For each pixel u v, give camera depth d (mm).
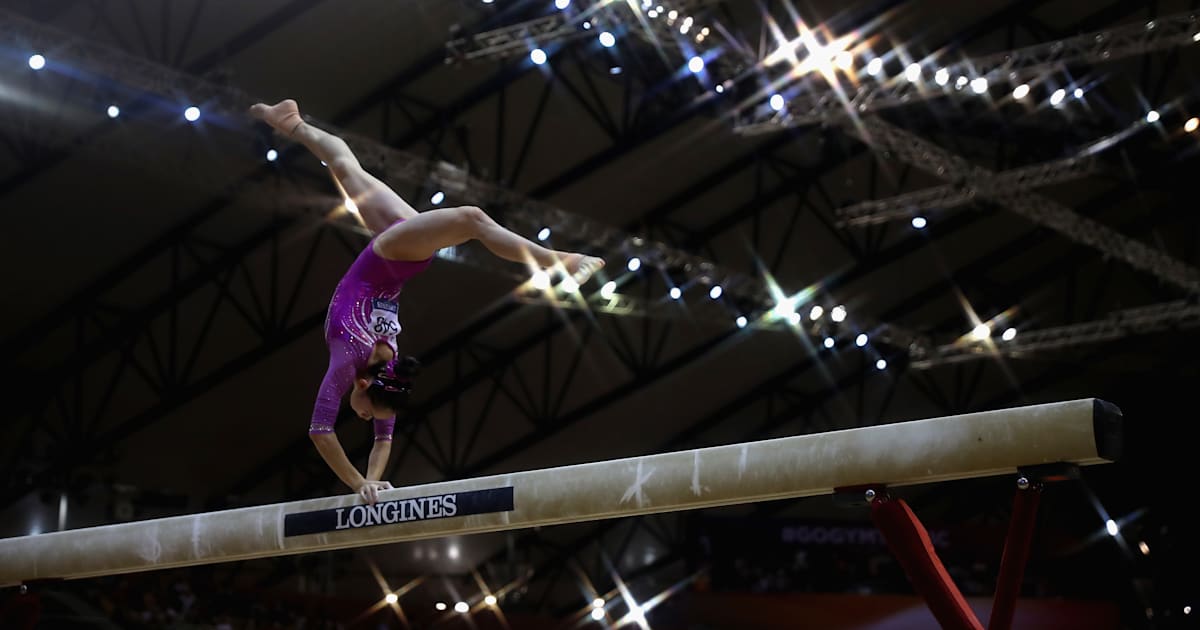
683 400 23859
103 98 13758
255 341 18203
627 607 25625
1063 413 4570
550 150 17328
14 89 13352
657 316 21078
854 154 19594
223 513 6145
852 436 5027
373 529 5770
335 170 6125
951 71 15250
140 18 13312
